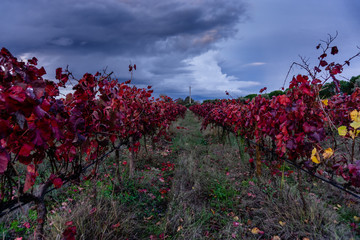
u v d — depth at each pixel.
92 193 2.69
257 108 3.29
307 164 2.30
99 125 2.10
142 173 3.85
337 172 1.99
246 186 3.34
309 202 2.67
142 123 3.95
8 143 1.14
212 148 5.73
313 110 2.24
